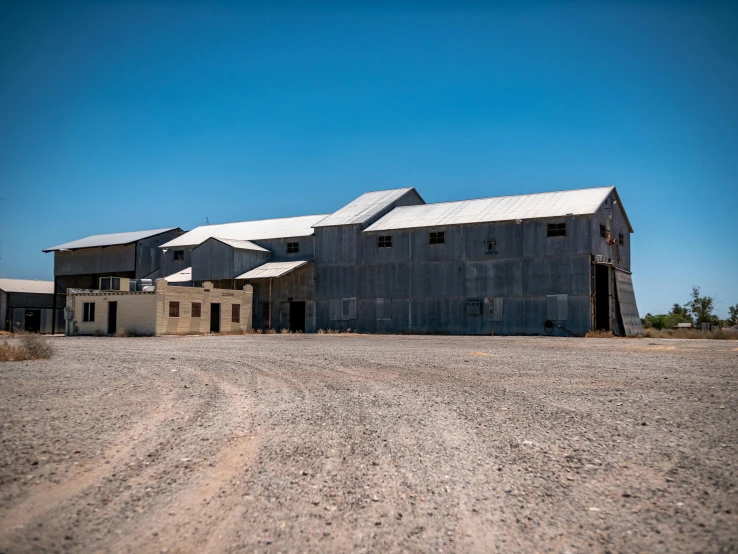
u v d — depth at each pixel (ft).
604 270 133.69
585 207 130.31
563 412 32.42
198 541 16.20
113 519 17.51
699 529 16.48
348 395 38.93
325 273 159.02
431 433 27.78
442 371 52.60
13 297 197.47
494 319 135.33
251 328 150.41
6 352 64.69
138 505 18.57
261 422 30.22
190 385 43.88
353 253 155.02
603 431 27.71
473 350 78.59
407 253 147.54
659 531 16.44
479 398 37.40
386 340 109.91
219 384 44.50
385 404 35.42
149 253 201.26
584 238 126.82
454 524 17.24
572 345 89.20
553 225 130.52
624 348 80.02
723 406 33.24
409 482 20.77
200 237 191.21
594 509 18.11
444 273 142.31
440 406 34.63
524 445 25.45
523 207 140.77
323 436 27.25
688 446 24.72
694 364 55.67
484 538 16.30
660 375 47.55
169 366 58.13
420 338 118.73
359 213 163.84
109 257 202.49
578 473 21.50
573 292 127.24
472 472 21.81
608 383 43.42
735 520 16.99
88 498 19.08
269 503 18.83
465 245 140.15
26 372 51.16
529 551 15.51
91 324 135.13
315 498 19.27
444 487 20.27
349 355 70.59
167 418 31.09
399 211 163.53
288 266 160.25
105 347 88.33
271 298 162.09
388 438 26.86
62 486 20.12
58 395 38.32
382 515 17.92
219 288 153.17
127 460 23.12
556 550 15.52
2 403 34.81
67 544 15.88
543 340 106.93
